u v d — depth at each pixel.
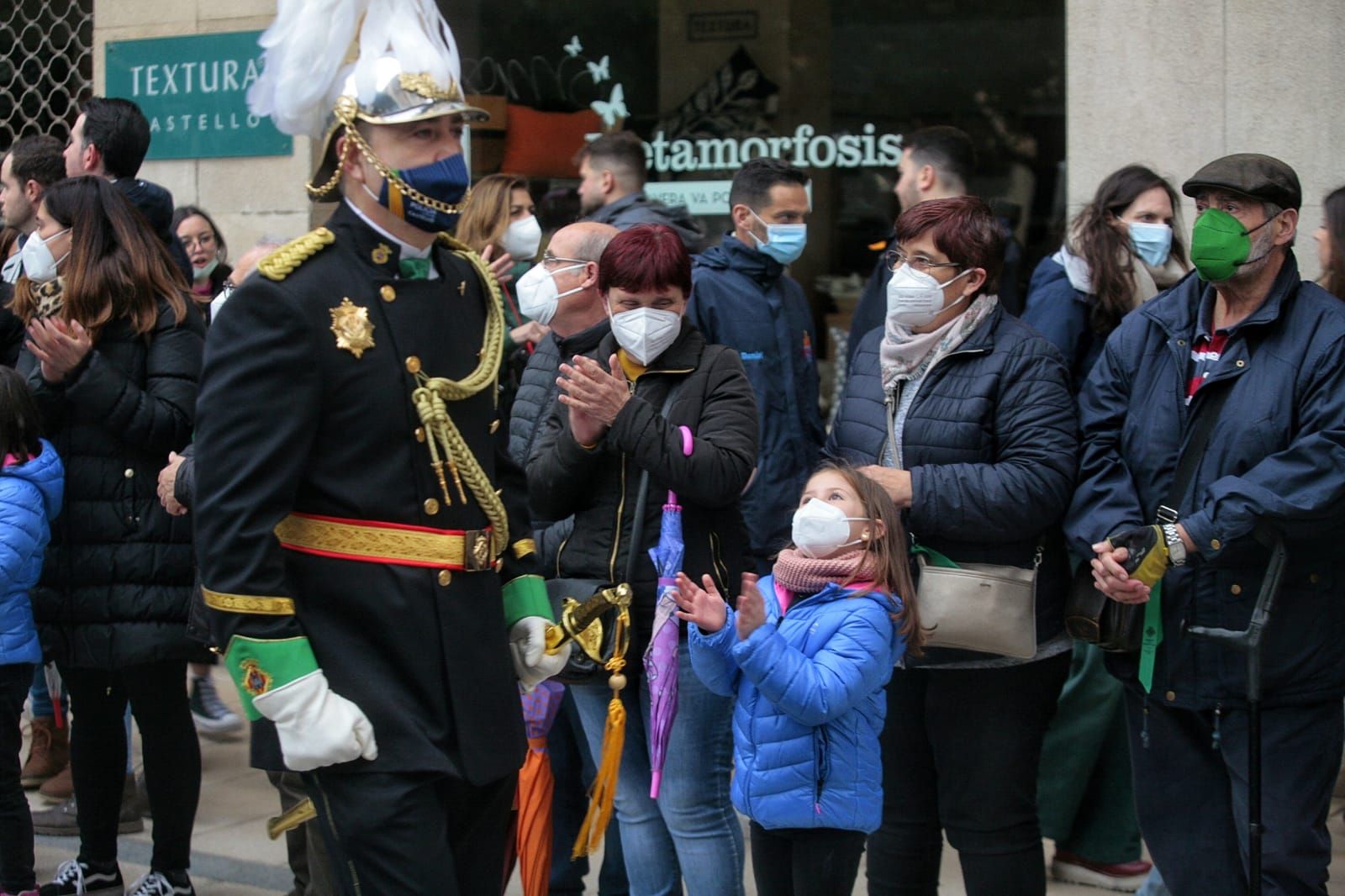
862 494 4.36
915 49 8.16
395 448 3.43
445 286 3.60
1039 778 5.92
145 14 9.29
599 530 4.70
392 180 3.37
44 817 6.88
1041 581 4.70
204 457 3.29
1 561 5.20
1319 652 4.29
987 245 4.64
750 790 4.31
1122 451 4.60
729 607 4.48
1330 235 5.66
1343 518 4.17
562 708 5.50
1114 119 7.08
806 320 6.15
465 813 3.62
